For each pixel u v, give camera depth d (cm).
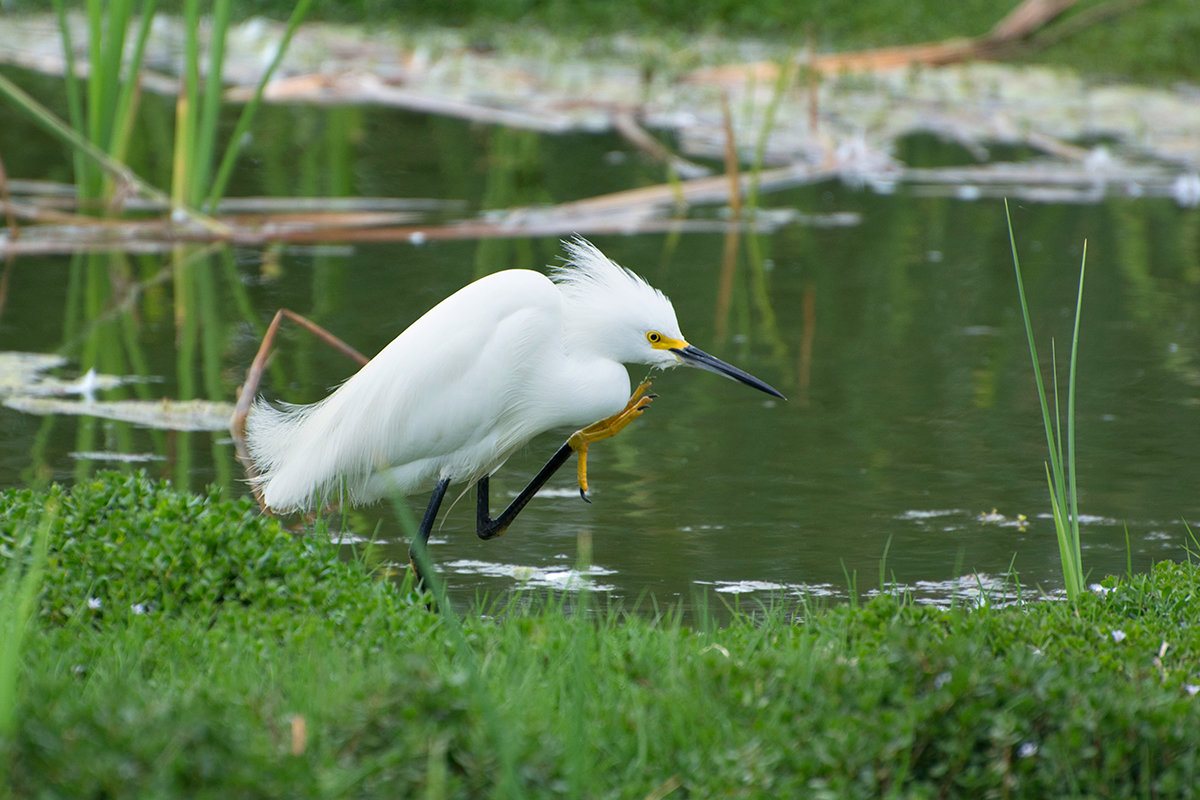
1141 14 3678
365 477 932
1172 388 1418
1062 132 2870
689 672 662
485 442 938
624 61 3331
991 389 1422
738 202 2138
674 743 601
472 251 1942
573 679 669
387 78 3142
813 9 3747
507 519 951
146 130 2631
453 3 3781
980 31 3534
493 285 929
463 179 2392
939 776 575
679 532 1051
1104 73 3403
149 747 496
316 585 787
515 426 944
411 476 941
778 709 613
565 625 759
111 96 1973
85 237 1939
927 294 1781
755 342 1576
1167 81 3338
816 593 936
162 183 2259
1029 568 988
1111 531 1062
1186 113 3050
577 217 2112
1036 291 1800
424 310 1636
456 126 2838
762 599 927
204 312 1639
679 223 2100
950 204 2312
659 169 2491
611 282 938
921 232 2120
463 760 537
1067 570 848
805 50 3406
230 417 1279
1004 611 812
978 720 579
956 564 994
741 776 555
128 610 738
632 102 2989
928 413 1348
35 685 573
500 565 984
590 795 551
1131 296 1773
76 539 795
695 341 1566
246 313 1634
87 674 661
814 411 1355
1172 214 2247
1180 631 761
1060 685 600
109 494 838
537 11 3809
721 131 2784
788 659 672
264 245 1967
